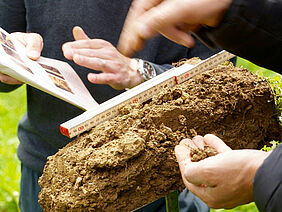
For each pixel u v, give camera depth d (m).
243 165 0.73
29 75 1.01
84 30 1.33
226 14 0.66
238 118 0.98
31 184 1.47
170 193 0.93
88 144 0.89
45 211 0.91
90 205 0.82
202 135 0.95
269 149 0.97
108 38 1.34
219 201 0.78
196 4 0.64
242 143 1.00
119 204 0.85
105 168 0.83
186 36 0.69
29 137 1.46
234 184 0.74
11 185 2.44
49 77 1.09
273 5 0.65
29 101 1.43
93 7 1.31
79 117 0.94
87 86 1.36
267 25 0.67
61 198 0.83
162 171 0.88
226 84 0.98
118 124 0.90
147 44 1.33
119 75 1.20
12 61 1.02
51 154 1.40
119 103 0.96
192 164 0.79
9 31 1.46
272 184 0.66
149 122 0.90
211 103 0.94
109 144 0.86
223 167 0.74
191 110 0.92
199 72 1.04
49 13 1.34
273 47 0.69
